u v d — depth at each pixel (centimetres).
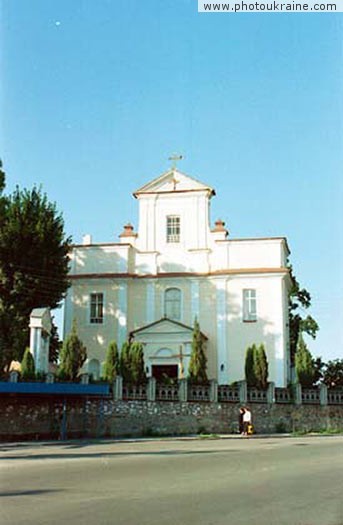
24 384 2798
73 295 4316
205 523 944
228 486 1318
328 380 4922
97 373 4194
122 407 3139
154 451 2242
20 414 2906
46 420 2972
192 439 2942
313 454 2048
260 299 4178
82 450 2334
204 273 4253
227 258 4275
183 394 3244
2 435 2836
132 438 3031
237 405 3312
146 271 4341
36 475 1542
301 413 3400
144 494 1221
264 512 1028
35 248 3759
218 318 4191
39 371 3372
